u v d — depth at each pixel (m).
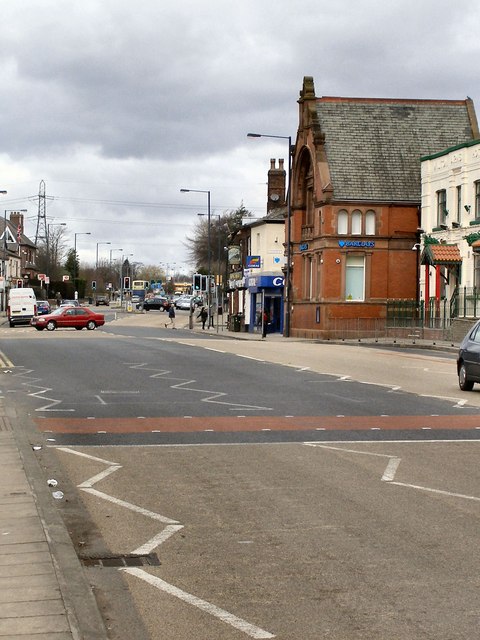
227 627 6.06
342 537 8.33
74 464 12.12
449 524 8.77
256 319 69.06
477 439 14.26
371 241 54.78
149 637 5.89
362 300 54.88
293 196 61.25
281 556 7.73
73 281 151.12
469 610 6.34
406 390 21.59
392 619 6.18
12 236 118.69
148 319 91.12
